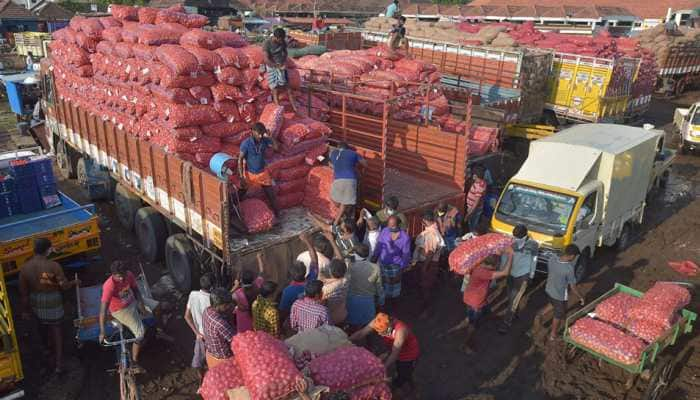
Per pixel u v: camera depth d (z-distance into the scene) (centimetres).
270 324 625
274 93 966
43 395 684
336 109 1233
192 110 866
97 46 1087
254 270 795
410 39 2075
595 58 1842
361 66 1384
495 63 1823
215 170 841
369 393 526
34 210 977
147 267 1005
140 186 1005
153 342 800
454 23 2534
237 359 507
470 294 784
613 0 5553
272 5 6066
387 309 918
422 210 1014
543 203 1002
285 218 906
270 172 882
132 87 959
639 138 1145
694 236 1281
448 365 783
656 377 704
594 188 1005
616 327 778
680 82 3122
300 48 1977
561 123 1997
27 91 1862
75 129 1266
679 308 780
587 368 786
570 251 787
